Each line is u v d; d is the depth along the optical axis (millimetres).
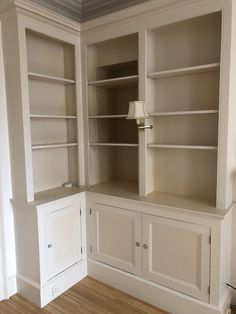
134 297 2473
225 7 1912
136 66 2926
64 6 2592
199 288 2121
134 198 2438
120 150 3266
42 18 2334
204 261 2074
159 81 2566
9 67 2285
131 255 2490
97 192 2658
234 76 2047
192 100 2412
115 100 3211
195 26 2326
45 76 2453
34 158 2693
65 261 2586
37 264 2348
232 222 2246
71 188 2842
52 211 2420
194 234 2107
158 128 2631
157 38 2531
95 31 2623
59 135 2938
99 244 2713
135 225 2424
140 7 2252
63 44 2855
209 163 2395
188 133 2471
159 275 2324
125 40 2701
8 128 2391
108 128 3145
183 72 2291
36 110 2686
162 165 2652
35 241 2336
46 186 2824
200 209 2098
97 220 2693
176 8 2121
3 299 2455
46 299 2383
